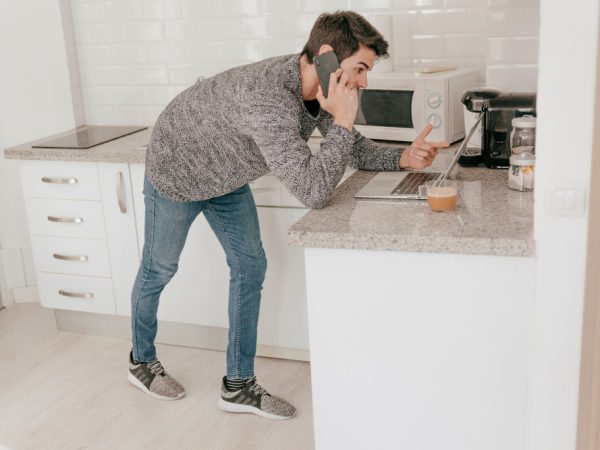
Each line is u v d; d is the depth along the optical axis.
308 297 2.07
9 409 2.98
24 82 3.77
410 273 1.97
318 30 2.11
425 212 2.08
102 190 3.25
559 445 1.99
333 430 2.17
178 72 3.67
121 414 2.91
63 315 3.62
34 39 3.71
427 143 2.45
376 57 2.13
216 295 3.21
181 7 3.58
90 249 3.36
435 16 3.20
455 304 1.96
